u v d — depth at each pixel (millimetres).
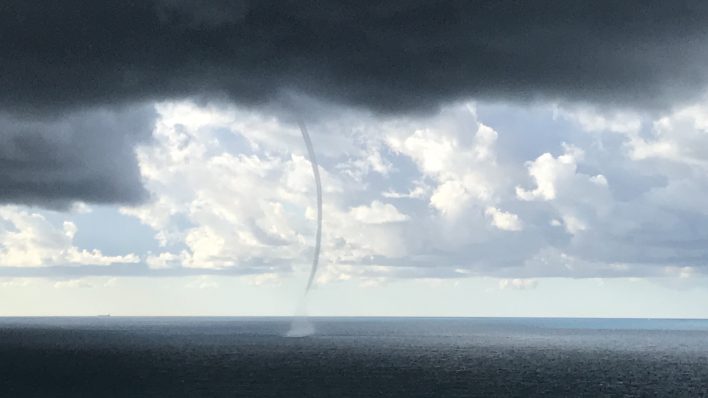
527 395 106125
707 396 107125
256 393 104625
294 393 105000
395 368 142375
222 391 106312
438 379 123625
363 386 113062
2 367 139250
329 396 102500
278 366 143875
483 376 129500
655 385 119750
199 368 138250
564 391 110875
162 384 113688
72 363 148375
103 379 119625
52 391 105812
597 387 116188
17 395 102250
